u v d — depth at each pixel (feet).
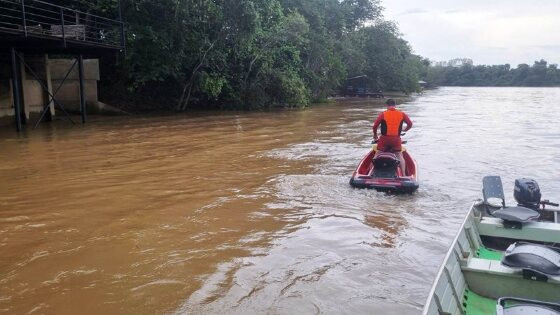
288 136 58.08
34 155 42.91
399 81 196.34
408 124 33.99
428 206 27.78
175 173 35.94
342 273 18.65
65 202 27.81
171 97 98.48
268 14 98.84
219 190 30.94
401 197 29.71
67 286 17.33
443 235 22.98
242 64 101.50
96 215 25.44
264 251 20.72
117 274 18.33
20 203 27.55
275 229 23.52
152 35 82.02
